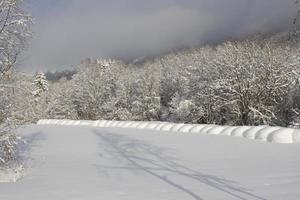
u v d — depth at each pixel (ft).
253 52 131.64
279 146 49.47
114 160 44.37
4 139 33.91
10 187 29.81
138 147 56.24
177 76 173.88
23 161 40.68
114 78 211.41
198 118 142.61
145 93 182.29
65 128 111.04
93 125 129.80
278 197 23.50
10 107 35.86
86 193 27.07
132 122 111.55
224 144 55.26
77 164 41.55
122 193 26.78
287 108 122.31
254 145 52.06
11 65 35.29
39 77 246.88
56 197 25.99
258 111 119.75
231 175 32.01
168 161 42.16
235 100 124.98
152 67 198.59
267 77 124.88
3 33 34.47
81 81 211.82
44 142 66.59
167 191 26.86
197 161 41.27
